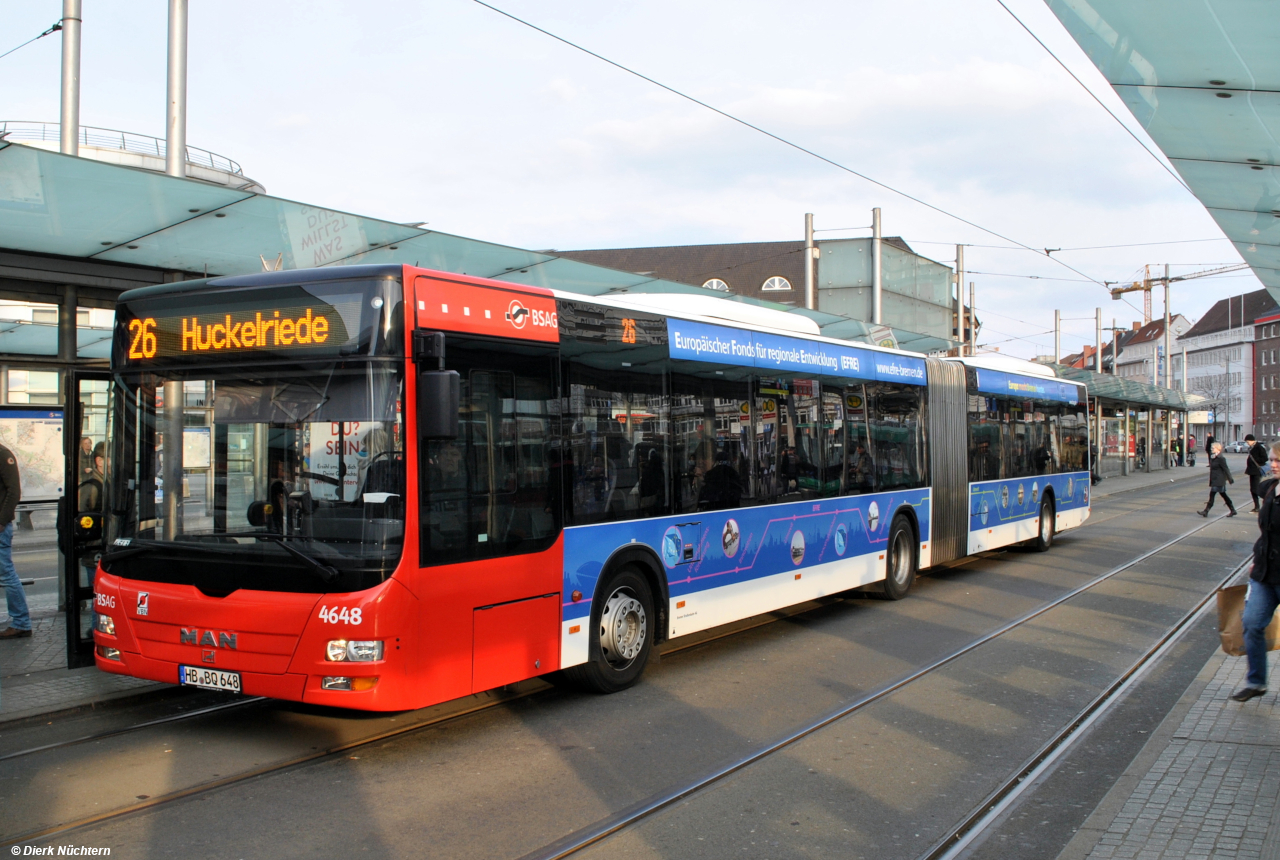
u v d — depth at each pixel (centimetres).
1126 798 517
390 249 1130
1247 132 896
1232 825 477
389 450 583
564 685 794
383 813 511
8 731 651
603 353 759
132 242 1016
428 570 595
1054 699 757
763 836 487
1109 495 3369
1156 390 5000
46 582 1354
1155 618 1092
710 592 869
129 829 484
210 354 629
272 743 629
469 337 636
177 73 907
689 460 850
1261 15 648
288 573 583
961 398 1415
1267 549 695
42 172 812
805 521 1019
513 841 475
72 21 987
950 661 885
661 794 544
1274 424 10581
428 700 591
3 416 1176
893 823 507
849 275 3027
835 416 1095
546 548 691
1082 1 655
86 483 809
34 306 1112
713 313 923
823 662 882
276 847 464
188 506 625
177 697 741
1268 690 754
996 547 1512
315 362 599
